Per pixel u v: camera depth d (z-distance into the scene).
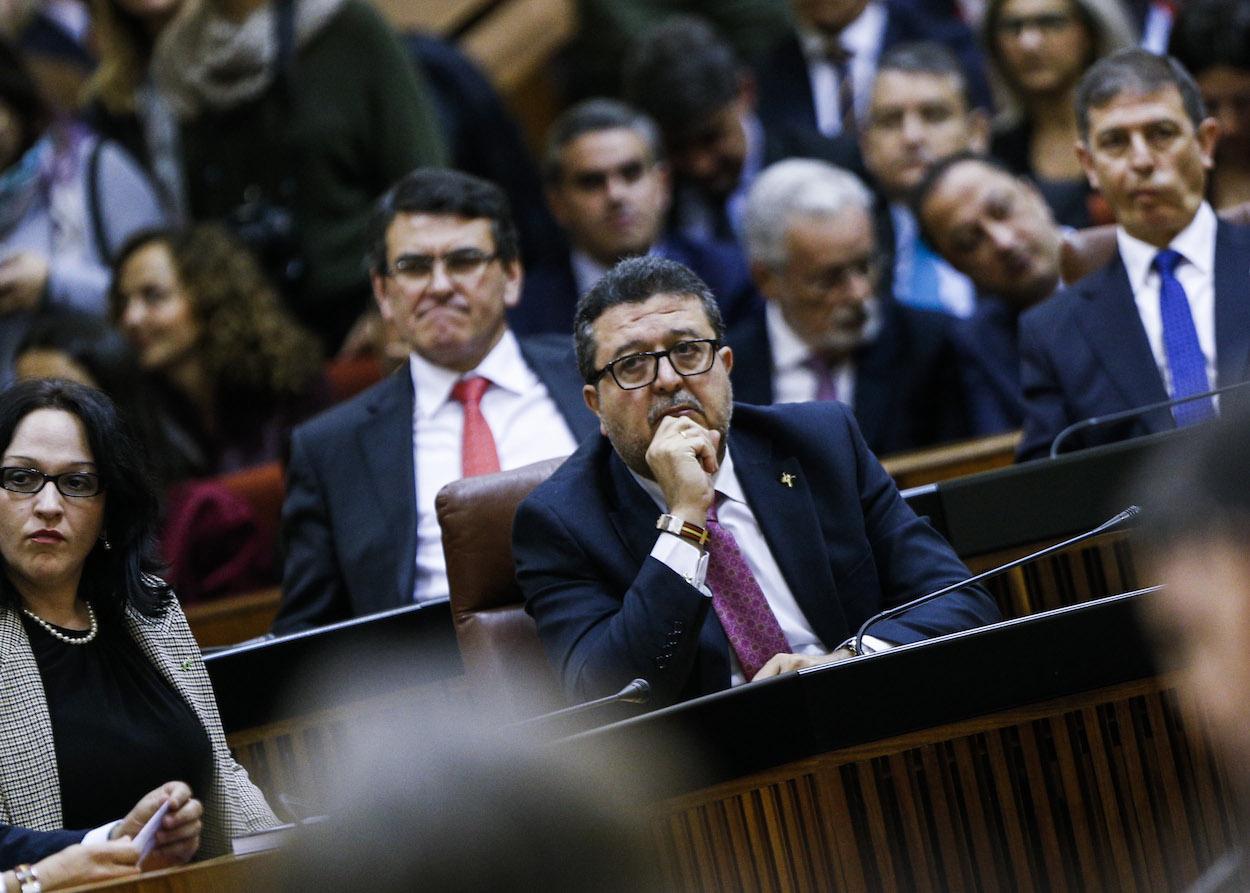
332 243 19.55
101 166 20.39
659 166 19.19
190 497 15.70
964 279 19.08
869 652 10.08
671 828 8.41
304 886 3.72
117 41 21.05
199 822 8.75
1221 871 4.75
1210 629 3.14
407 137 19.75
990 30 19.25
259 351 17.94
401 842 3.66
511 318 19.14
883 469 11.09
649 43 20.75
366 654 11.77
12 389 10.16
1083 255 13.89
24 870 8.23
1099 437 13.06
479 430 13.50
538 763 3.76
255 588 15.63
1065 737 8.77
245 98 19.89
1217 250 13.24
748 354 17.02
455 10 25.16
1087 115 13.56
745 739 8.55
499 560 11.14
